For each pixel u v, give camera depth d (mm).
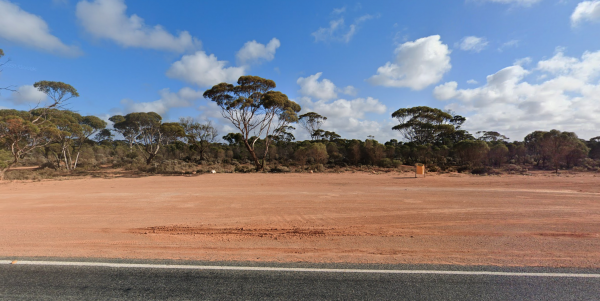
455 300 3184
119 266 4266
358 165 34844
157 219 7844
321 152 34844
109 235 6145
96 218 7996
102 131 45906
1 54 18375
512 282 3662
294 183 17703
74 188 15977
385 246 5254
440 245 5285
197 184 17578
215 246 5328
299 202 10492
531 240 5574
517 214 8117
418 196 11773
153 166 30438
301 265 4293
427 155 38094
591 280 3721
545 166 29094
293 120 31359
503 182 17109
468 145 30953
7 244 5438
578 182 16422
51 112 30438
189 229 6676
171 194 12977
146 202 10773
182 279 3787
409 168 31469
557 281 3686
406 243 5430
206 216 8219
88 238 5898
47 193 13844
